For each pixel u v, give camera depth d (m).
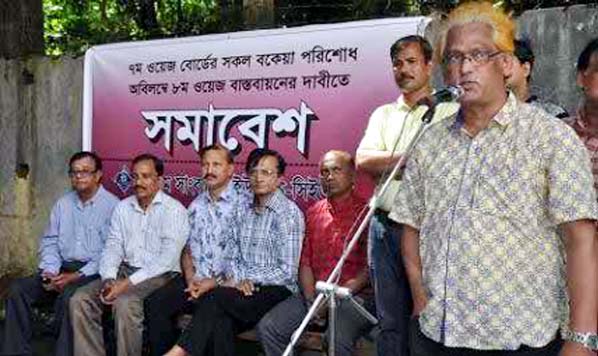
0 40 6.55
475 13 2.45
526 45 3.34
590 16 4.21
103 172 6.02
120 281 4.92
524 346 2.37
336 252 4.37
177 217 5.04
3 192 6.62
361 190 4.43
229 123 5.44
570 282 2.33
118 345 4.84
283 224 4.59
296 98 5.14
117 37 8.02
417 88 3.84
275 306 4.46
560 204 2.30
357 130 4.91
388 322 3.63
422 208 2.61
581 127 3.07
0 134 6.61
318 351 4.35
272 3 5.71
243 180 5.38
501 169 2.38
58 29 8.85
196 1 8.19
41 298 5.38
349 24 4.92
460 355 2.46
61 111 6.30
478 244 2.38
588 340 2.30
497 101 2.41
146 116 5.82
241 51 5.37
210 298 4.50
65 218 5.53
